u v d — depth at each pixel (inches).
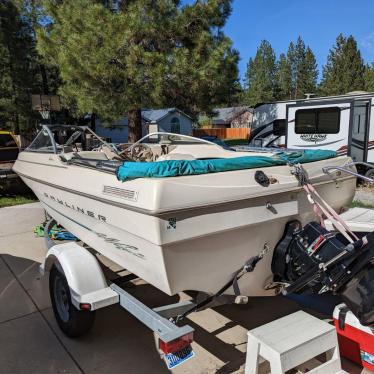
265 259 110.3
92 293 112.9
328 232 103.7
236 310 142.0
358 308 89.9
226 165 100.7
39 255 204.5
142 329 130.9
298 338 92.6
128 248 105.6
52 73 666.2
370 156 424.5
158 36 401.4
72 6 410.0
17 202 336.2
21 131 727.1
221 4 431.2
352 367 106.4
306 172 114.5
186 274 96.5
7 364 113.6
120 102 407.2
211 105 460.1
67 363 113.9
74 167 130.6
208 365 111.8
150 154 177.0
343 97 446.9
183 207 89.7
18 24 623.2
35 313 142.9
